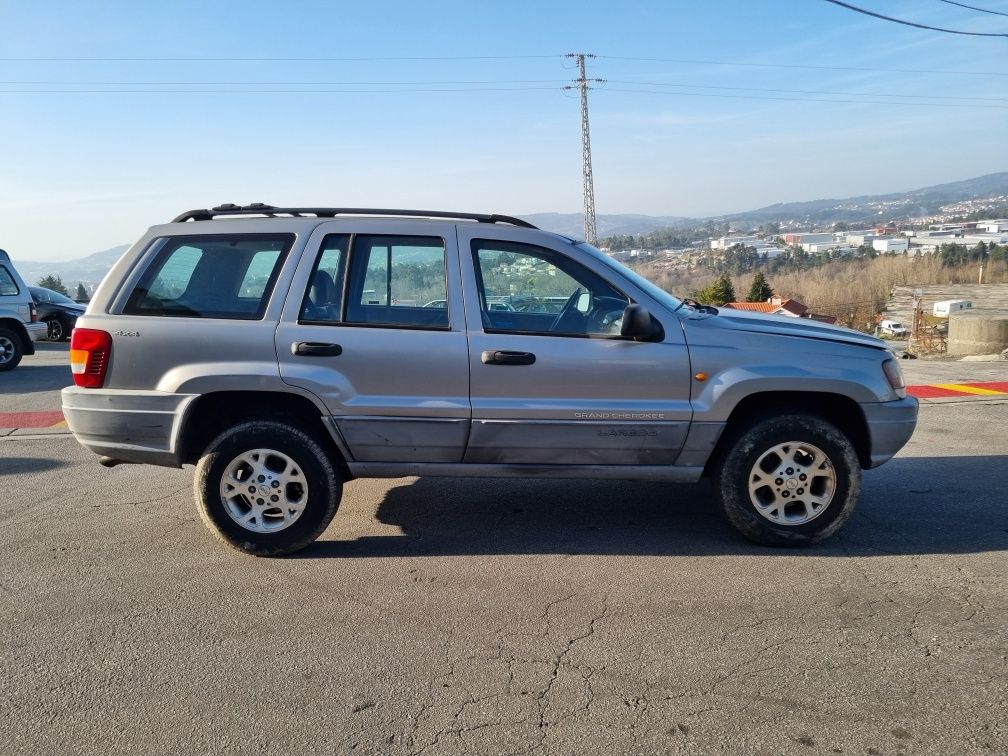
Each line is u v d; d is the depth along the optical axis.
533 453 4.37
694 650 3.30
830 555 4.33
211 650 3.36
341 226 4.42
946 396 9.22
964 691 2.96
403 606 3.77
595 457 4.38
